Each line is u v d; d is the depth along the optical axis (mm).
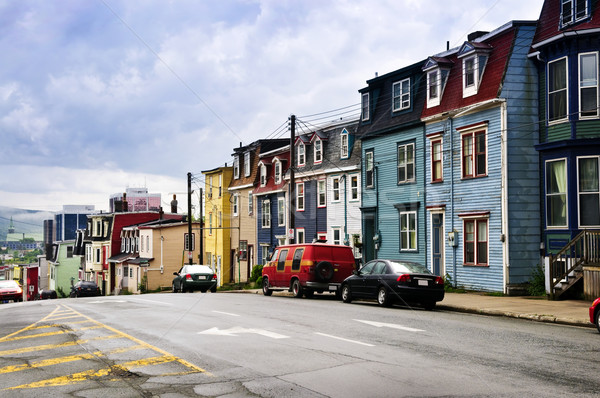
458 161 24062
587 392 6531
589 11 19734
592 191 19547
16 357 9141
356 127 32562
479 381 7070
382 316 14719
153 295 26453
